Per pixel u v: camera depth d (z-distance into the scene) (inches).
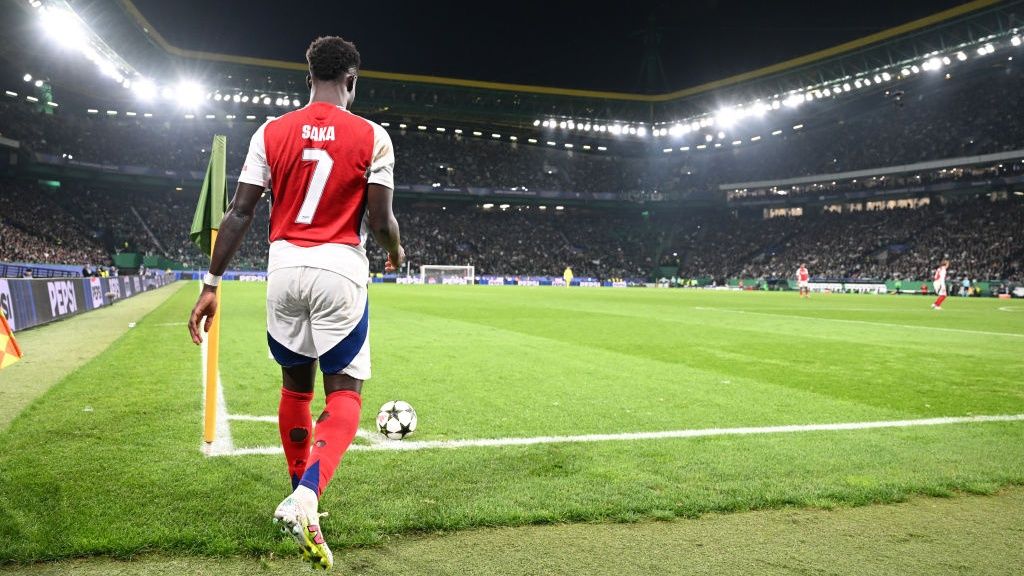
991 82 1987.0
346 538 104.5
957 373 302.7
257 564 96.3
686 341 430.3
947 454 164.4
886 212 2178.9
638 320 610.5
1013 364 334.0
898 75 1765.5
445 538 107.3
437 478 138.2
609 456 158.6
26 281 470.9
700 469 148.3
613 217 2790.4
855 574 95.7
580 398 233.3
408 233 2477.9
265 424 183.2
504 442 170.1
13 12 1395.2
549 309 771.4
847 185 2242.9
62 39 1401.3
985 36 1576.0
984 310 892.0
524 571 94.7
